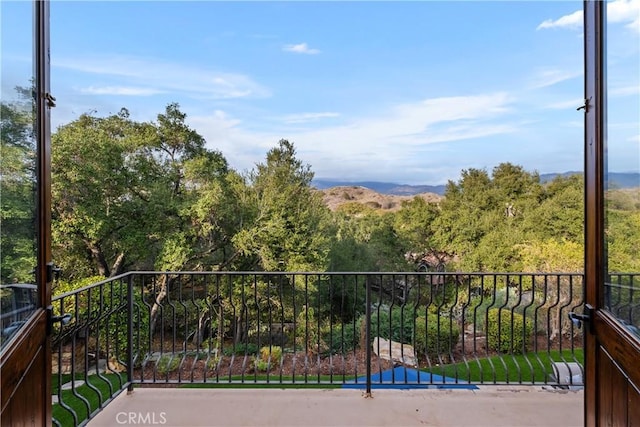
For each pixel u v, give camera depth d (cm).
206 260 1075
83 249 960
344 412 228
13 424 99
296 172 1142
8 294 104
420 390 257
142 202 1007
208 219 1057
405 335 695
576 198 1188
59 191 875
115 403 238
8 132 105
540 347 585
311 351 618
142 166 1015
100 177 923
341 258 1345
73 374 205
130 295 260
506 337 584
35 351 118
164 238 1018
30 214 119
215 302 937
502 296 852
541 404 238
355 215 1545
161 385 287
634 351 105
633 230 113
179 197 1069
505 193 1412
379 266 1500
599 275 133
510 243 1311
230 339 938
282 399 244
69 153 874
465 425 215
